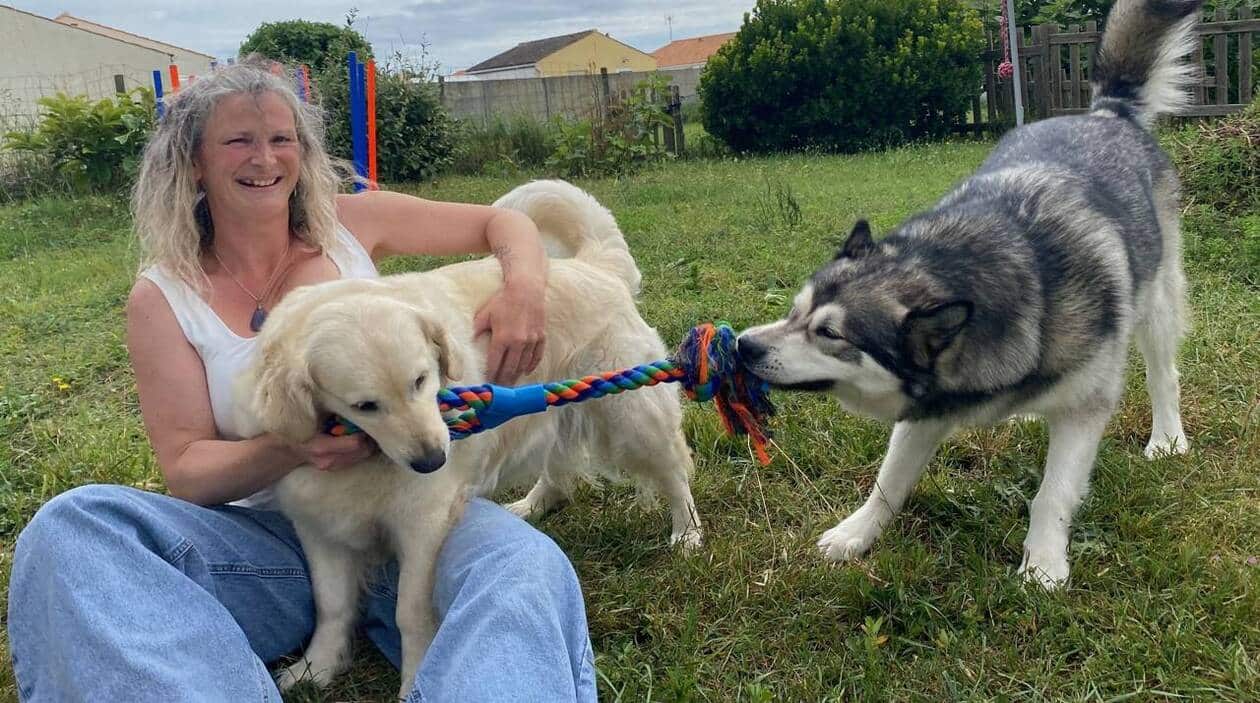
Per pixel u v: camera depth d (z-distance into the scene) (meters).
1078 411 1.53
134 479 1.88
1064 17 7.77
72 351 2.81
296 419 1.08
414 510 1.21
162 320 1.23
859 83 7.68
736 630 1.36
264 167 1.26
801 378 1.46
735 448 1.94
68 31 16.05
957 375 1.47
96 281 3.80
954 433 1.91
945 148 6.96
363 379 1.07
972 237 1.51
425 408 1.11
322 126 1.47
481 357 1.32
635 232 4.05
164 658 0.94
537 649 0.98
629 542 1.65
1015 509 1.67
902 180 5.25
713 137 8.47
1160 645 1.24
